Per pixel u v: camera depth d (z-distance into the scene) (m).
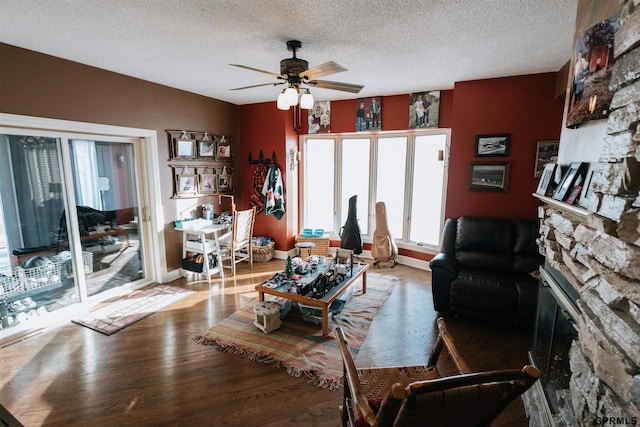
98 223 3.49
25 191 2.89
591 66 1.47
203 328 3.00
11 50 2.63
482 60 3.03
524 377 1.04
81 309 3.33
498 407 1.11
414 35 2.44
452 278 3.13
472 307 3.03
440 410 1.02
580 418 1.24
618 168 1.06
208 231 4.12
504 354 2.62
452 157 3.96
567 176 1.72
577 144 1.72
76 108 3.10
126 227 3.80
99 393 2.15
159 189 4.01
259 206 5.26
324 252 5.21
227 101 5.00
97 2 1.96
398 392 0.97
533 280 3.02
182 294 3.78
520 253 3.33
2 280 2.78
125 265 3.83
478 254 3.47
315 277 3.26
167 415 1.97
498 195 3.77
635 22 1.01
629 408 0.91
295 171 5.31
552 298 1.82
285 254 5.24
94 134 3.36
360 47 2.69
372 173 5.11
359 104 4.79
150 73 3.48
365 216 5.30
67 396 2.12
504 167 3.69
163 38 2.52
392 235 4.85
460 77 3.62
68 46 2.69
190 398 2.11
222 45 2.66
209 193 4.77
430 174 4.63
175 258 4.32
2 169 2.75
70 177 3.18
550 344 1.79
